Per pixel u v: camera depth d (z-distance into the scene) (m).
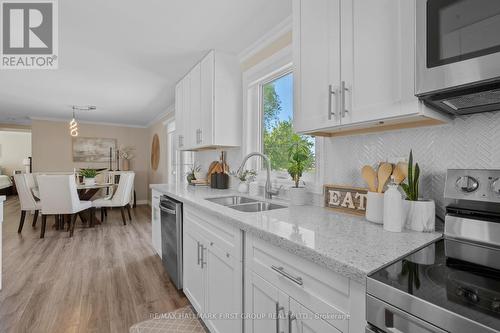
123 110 5.55
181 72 3.26
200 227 1.74
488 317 0.48
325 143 1.64
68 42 2.46
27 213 5.90
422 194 1.17
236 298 1.30
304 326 0.89
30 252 3.21
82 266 2.78
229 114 2.60
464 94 0.81
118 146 7.30
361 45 1.08
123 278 2.50
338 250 0.83
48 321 1.81
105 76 3.38
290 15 2.00
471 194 0.85
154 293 2.22
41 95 4.30
